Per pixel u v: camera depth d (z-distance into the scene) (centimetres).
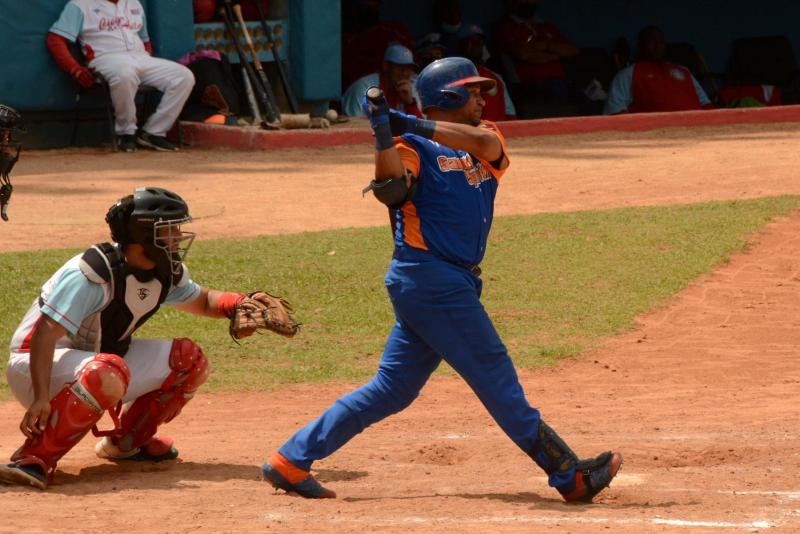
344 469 1822
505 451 1945
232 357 2711
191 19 5806
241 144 5538
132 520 1405
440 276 1516
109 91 5422
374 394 1586
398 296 1544
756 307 3123
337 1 6212
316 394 2442
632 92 6794
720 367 2634
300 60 6175
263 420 2228
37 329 1603
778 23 8344
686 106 6781
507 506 1507
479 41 6506
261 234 3753
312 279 3253
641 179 4672
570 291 3238
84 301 1611
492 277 3350
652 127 6291
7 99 5403
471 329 1529
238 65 6131
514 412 1535
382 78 6291
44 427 1627
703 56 8181
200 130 5634
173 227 1605
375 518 1423
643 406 2300
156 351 1750
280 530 1341
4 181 1781
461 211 1522
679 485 1641
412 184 1498
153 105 5650
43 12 5416
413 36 7431
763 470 1727
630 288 3269
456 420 2209
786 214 3959
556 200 4328
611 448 1912
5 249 3450
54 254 3366
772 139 5769
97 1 5419
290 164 5084
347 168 4981
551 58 6994
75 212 3994
